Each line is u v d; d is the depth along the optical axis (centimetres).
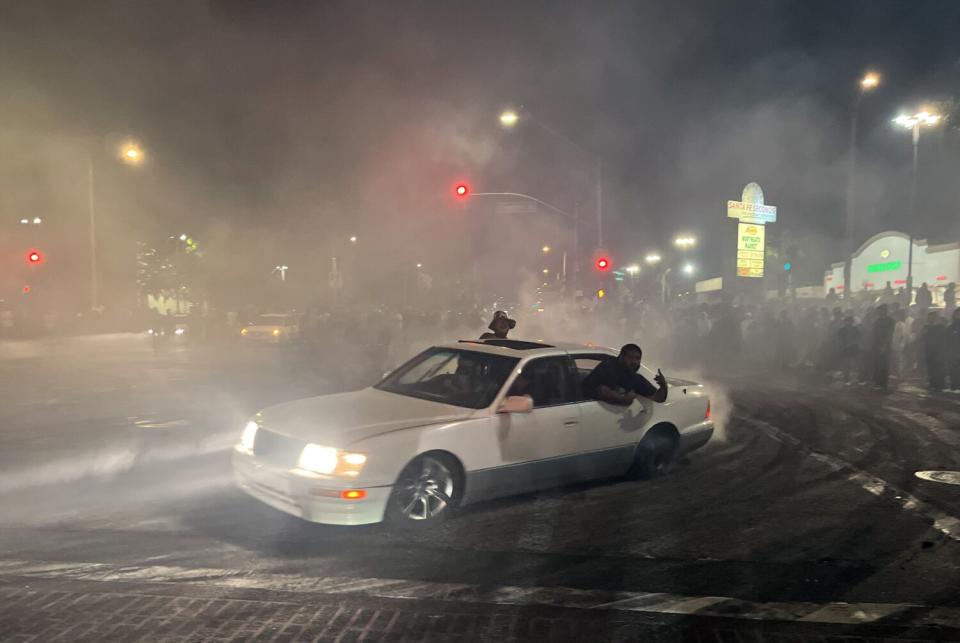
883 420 1123
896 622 420
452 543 543
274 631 393
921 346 1755
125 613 412
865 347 1781
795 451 890
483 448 598
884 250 3778
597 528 585
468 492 595
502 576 480
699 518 615
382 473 542
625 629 405
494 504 644
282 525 576
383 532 562
